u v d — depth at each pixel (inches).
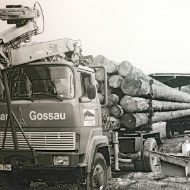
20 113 194.2
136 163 295.3
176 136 498.0
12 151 191.6
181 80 469.1
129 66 298.7
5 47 187.5
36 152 189.2
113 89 306.2
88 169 193.0
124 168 307.7
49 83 195.8
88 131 201.5
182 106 442.0
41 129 190.9
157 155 203.2
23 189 228.2
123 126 308.2
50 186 241.9
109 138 252.5
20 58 190.2
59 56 222.1
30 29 196.2
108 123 260.7
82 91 203.6
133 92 292.4
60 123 188.2
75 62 200.4
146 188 231.6
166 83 476.7
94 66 227.5
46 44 201.8
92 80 218.4
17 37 195.2
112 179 261.7
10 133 197.9
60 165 186.4
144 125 315.9
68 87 192.7
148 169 291.1
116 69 301.7
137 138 286.2
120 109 294.0
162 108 371.9
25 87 199.0
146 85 302.8
